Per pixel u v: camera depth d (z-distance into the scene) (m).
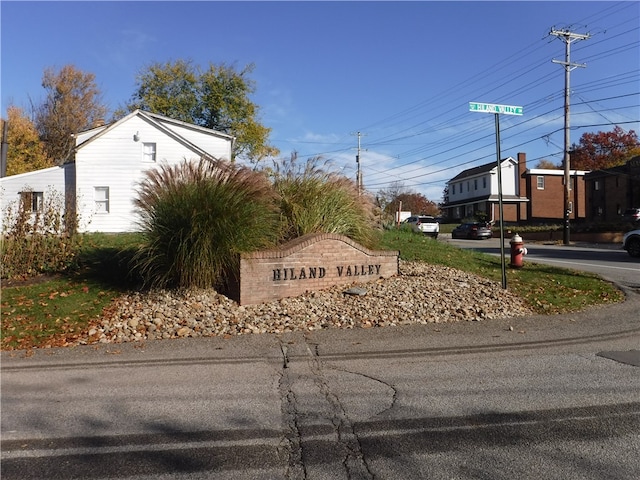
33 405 5.14
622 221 39.53
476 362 6.52
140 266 10.30
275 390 5.53
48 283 10.80
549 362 6.49
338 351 7.03
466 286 11.05
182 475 3.74
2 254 11.26
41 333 7.89
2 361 6.67
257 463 3.90
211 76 44.72
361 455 4.02
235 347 7.22
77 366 6.44
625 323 8.61
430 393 5.39
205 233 9.35
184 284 9.66
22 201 12.45
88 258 12.63
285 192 11.88
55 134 48.50
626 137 62.50
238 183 9.93
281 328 8.19
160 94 44.53
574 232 36.91
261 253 9.64
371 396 5.32
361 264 11.19
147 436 4.41
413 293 10.23
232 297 9.68
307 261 10.29
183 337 7.80
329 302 9.57
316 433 4.43
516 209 58.25
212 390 5.54
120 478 3.70
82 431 4.52
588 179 50.22
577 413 4.82
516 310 9.44
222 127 45.91
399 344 7.36
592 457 3.94
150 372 6.18
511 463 3.86
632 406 4.99
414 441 4.26
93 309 9.04
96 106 50.25
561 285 11.95
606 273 14.81
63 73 48.81
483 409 4.94
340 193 12.30
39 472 3.80
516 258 14.65
